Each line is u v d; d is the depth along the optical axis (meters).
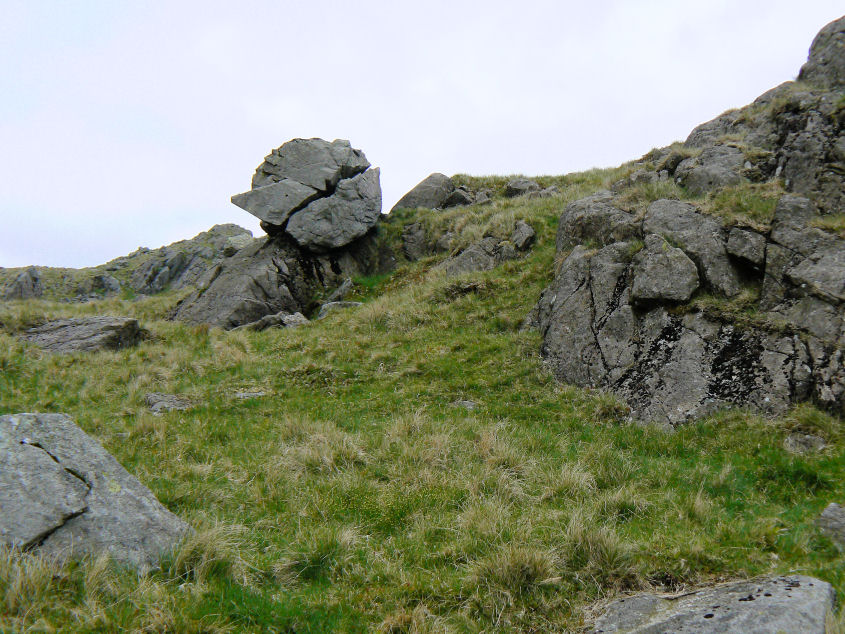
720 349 11.06
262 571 5.52
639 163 23.91
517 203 26.69
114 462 6.03
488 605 5.10
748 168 16.09
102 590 4.62
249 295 24.94
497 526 6.51
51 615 4.23
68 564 4.79
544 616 5.01
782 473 8.09
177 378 14.48
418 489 7.78
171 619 4.30
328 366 14.96
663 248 13.15
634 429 10.32
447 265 23.30
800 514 6.95
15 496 5.13
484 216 26.09
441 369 14.12
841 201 13.42
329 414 11.55
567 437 10.26
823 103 16.05
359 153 30.27
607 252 14.66
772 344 10.63
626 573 5.51
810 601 4.43
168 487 7.35
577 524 6.14
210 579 5.11
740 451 8.97
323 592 5.35
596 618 4.91
